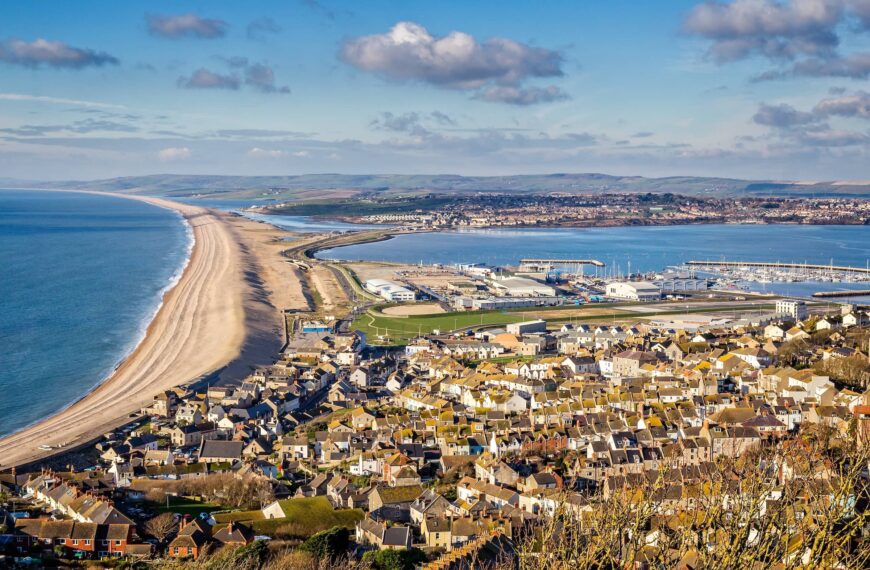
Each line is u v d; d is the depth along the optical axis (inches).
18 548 6560.0
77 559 6461.6
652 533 3668.8
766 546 2390.5
